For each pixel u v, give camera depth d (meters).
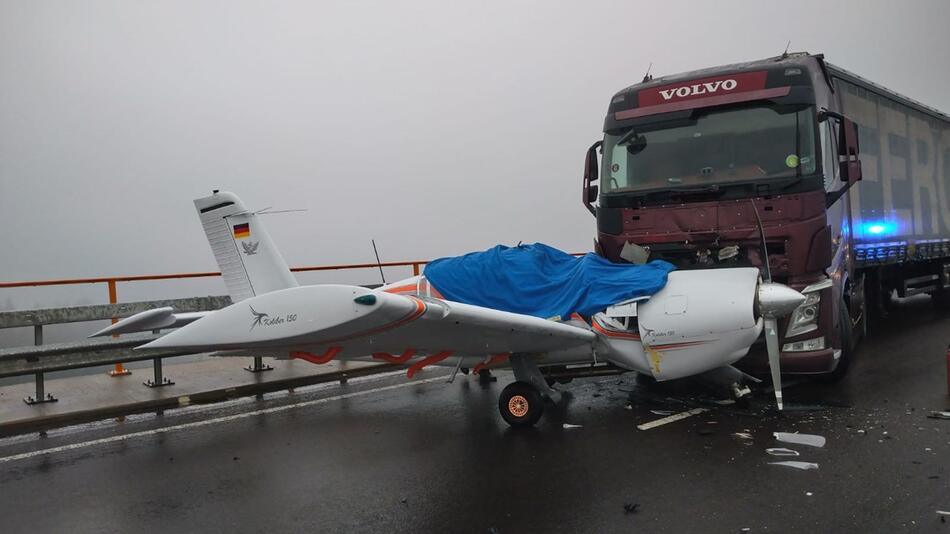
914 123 11.38
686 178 7.09
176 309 9.22
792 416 6.00
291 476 4.98
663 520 3.92
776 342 5.89
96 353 7.19
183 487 4.83
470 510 4.20
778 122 6.82
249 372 8.46
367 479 4.85
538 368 6.48
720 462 4.86
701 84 7.25
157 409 7.11
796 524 3.78
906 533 3.61
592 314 6.19
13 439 6.20
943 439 5.16
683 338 5.78
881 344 9.67
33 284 8.83
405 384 8.19
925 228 11.81
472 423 6.28
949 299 14.01
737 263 6.75
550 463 5.02
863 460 4.75
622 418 6.18
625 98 7.68
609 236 7.46
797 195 6.49
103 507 4.50
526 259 7.00
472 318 5.10
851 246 8.16
